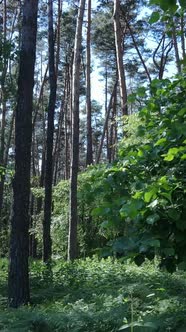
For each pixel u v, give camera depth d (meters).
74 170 15.12
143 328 4.39
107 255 3.14
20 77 9.08
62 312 6.46
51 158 14.46
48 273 11.36
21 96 9.02
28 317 6.11
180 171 3.21
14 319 6.12
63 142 53.25
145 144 3.52
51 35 14.78
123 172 3.47
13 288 8.55
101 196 3.56
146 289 7.17
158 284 8.60
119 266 11.82
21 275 8.59
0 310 7.42
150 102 3.75
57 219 21.08
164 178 2.84
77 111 15.52
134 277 10.20
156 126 3.66
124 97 16.91
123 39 31.33
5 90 9.91
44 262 13.70
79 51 15.99
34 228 25.02
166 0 2.48
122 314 5.59
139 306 6.19
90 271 11.52
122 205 3.12
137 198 2.88
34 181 33.84
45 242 14.28
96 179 3.66
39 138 51.62
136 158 3.47
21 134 8.93
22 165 8.84
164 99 3.73
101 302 7.28
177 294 7.62
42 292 9.64
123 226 3.19
